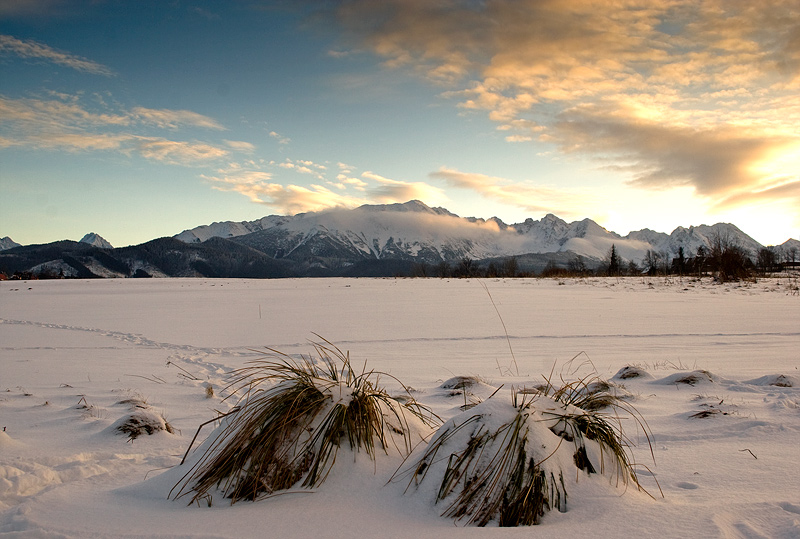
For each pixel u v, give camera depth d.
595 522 2.28
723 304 18.55
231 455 2.85
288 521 2.36
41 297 26.17
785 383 6.13
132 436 4.30
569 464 2.61
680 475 3.15
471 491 2.47
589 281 33.44
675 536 2.11
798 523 2.22
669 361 8.66
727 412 4.64
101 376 8.05
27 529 2.30
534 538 2.12
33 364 9.22
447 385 6.41
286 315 17.08
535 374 7.61
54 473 3.19
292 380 3.20
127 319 16.73
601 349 10.12
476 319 15.34
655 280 33.28
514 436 2.59
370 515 2.44
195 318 16.64
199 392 6.68
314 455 2.82
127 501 2.73
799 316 14.94
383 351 10.18
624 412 4.99
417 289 28.75
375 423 3.03
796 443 3.79
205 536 2.19
